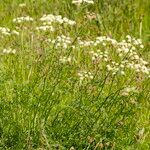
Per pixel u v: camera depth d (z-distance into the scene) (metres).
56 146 5.57
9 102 5.94
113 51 7.81
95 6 9.62
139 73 7.19
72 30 8.43
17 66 7.32
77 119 6.00
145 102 7.02
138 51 8.36
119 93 6.46
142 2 10.02
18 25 8.80
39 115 5.86
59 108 6.20
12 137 5.84
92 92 6.25
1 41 8.03
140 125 6.52
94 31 8.99
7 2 9.95
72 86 6.38
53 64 6.52
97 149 5.87
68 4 9.55
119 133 6.12
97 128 5.93
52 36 7.88
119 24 9.44
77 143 5.88
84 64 7.30
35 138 5.77
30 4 9.64
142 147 6.30
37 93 6.13
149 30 9.36
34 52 7.34
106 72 6.98
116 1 9.87
